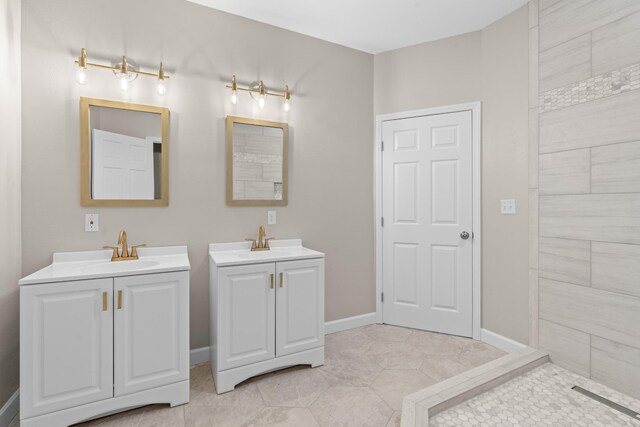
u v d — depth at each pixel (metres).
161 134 2.24
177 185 2.31
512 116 2.50
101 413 1.69
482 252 2.72
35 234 1.93
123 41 2.15
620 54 1.88
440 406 1.73
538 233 2.34
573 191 2.13
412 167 3.01
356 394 1.97
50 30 1.96
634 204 1.84
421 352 2.53
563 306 2.19
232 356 2.03
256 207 2.61
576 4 2.09
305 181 2.82
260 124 2.59
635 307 1.84
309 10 2.49
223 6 2.42
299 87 2.79
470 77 2.77
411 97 3.01
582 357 2.09
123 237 2.07
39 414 1.57
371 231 3.16
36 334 1.57
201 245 2.39
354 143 3.07
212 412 1.80
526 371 2.14
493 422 1.65
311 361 2.29
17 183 1.85
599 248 2.00
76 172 2.03
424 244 2.97
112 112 2.11
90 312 1.67
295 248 2.66
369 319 3.14
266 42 2.64
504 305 2.57
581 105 2.07
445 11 2.50
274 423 1.71
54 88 1.97
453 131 2.84
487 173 2.68
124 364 1.74
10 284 1.78
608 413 1.71
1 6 1.69
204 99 2.40
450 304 2.88
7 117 1.75
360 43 2.98
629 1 1.84
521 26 2.43
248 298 2.08
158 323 1.82
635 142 1.83
